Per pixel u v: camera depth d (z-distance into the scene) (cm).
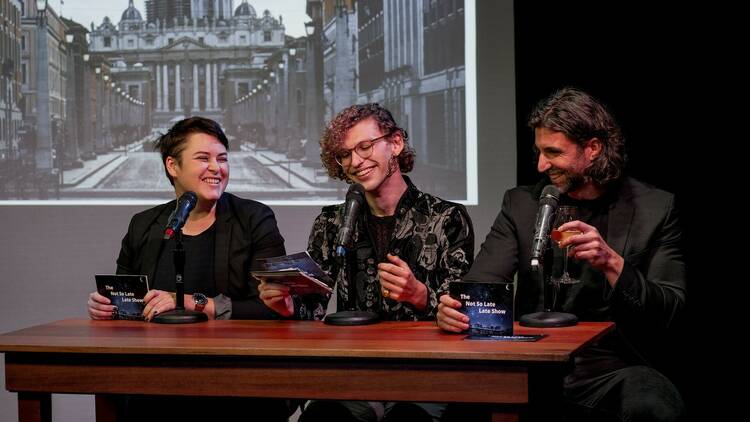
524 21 407
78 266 411
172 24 417
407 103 413
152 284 296
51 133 411
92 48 414
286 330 241
